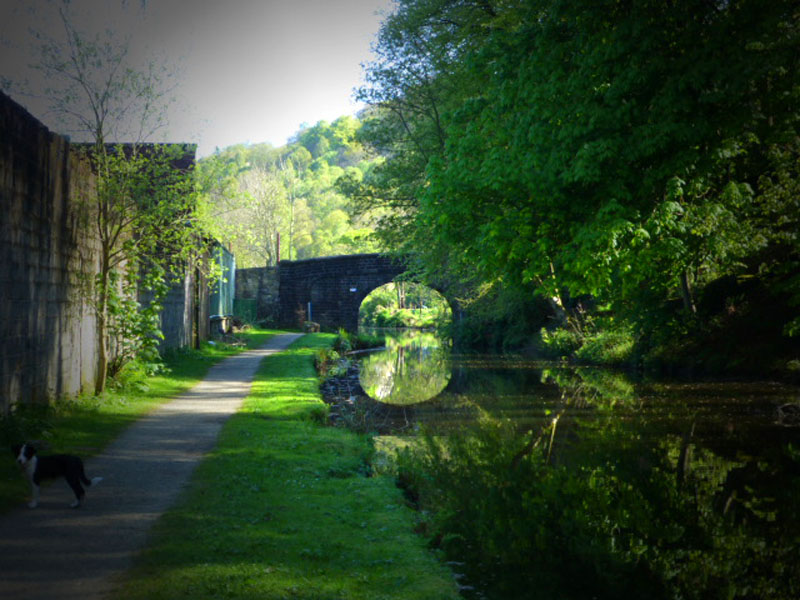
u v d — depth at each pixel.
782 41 10.70
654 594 6.36
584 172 11.15
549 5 12.92
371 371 30.08
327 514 7.20
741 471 10.84
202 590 4.91
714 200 15.53
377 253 52.09
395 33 27.20
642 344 27.16
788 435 13.55
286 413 13.63
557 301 34.09
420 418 16.58
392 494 8.38
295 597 4.96
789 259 20.55
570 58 12.59
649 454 12.01
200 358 24.64
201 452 9.76
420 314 89.12
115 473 8.30
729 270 20.78
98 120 13.38
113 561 5.39
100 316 13.67
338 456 10.23
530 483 10.05
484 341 46.66
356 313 52.97
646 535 7.96
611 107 11.49
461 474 10.39
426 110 29.30
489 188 14.12
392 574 5.74
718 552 7.52
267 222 70.62
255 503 7.32
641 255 12.70
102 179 13.58
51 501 7.01
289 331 51.50
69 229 12.66
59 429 10.38
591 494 9.56
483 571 6.39
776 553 7.49
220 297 40.41
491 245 13.83
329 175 132.88
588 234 11.68
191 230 14.82
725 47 10.73
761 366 21.12
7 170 9.79
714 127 11.31
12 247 10.02
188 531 6.20
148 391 15.85
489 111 13.98
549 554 7.08
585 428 14.62
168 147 14.32
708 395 18.75
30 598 4.63
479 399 20.03
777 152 16.73
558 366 29.97
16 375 10.21
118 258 15.60
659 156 11.96
